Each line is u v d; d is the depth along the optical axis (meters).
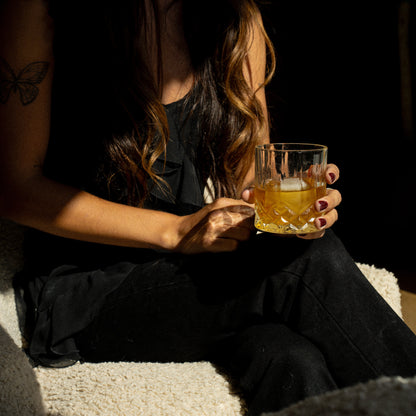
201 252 1.29
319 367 1.12
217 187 1.60
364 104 3.79
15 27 1.35
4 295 1.40
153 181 1.49
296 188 1.16
